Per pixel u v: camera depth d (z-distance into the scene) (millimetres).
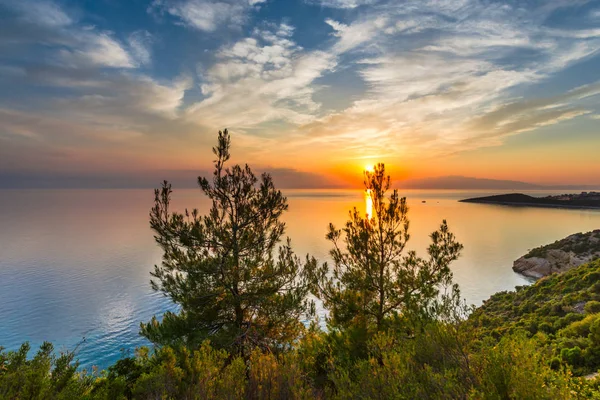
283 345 12938
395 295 12453
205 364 6676
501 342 4797
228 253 13195
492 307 53219
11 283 97500
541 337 4934
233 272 12586
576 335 18531
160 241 12883
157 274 12844
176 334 12078
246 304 13320
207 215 13305
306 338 11969
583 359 13234
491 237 180125
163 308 73188
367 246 12766
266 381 5879
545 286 50312
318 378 8195
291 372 5859
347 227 13375
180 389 6324
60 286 93688
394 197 13094
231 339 11938
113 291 87688
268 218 13977
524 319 34562
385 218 13008
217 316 12711
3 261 131125
